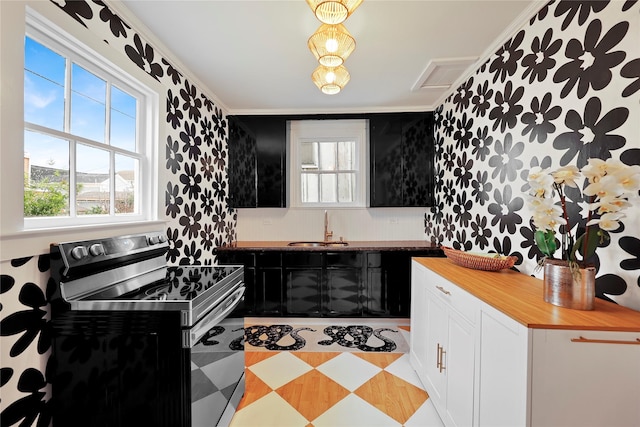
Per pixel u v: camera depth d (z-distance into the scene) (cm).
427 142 322
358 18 171
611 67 120
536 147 163
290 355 239
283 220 358
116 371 116
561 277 114
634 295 111
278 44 198
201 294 127
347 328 293
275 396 187
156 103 192
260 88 269
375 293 300
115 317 115
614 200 102
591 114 129
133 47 171
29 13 113
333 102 306
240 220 359
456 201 265
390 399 185
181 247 226
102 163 157
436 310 175
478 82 225
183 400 114
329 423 164
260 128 329
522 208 174
